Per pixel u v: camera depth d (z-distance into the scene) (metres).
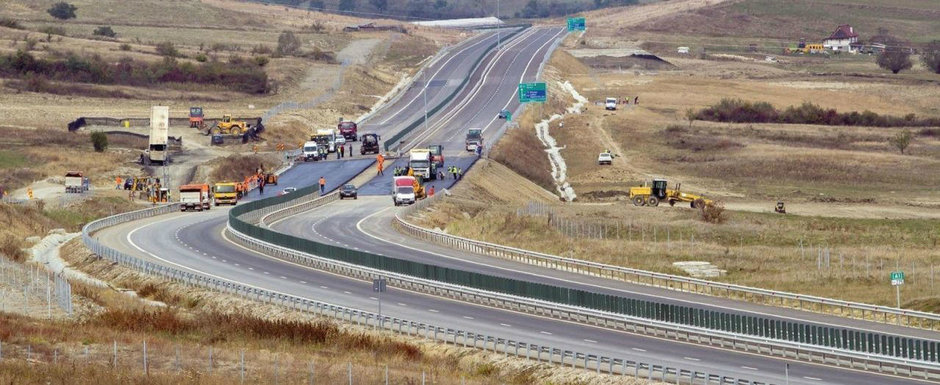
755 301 90.25
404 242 116.75
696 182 180.50
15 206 139.25
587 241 116.88
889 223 129.50
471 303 88.44
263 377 64.56
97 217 144.75
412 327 78.31
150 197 155.62
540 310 84.44
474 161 176.62
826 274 99.44
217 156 188.00
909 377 66.12
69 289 85.56
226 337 77.69
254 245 114.31
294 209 140.12
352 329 80.00
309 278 98.50
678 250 110.75
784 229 124.44
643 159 199.75
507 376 68.06
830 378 65.56
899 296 88.38
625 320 78.81
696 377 63.31
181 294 94.12
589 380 65.56
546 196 170.62
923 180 180.38
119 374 63.59
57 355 68.75
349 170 173.25
